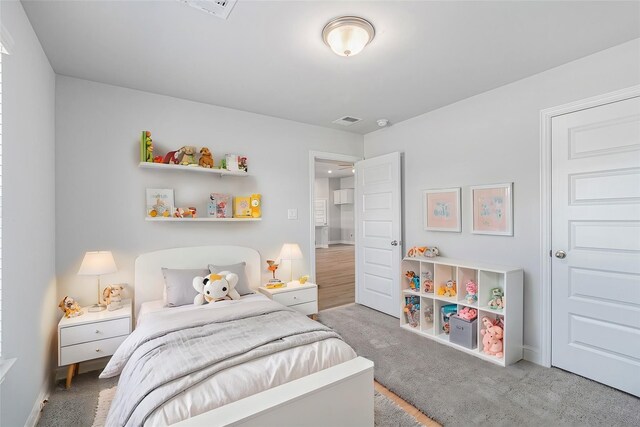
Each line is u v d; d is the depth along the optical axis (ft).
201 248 10.24
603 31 6.54
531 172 8.64
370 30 6.28
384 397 6.97
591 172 7.54
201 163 9.97
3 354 4.55
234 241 11.09
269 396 4.52
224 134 10.95
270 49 7.18
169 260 9.68
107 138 8.95
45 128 7.15
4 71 4.68
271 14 5.91
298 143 12.69
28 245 5.77
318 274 21.16
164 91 9.55
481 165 9.86
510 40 6.86
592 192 7.53
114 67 7.98
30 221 5.91
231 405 4.30
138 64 7.83
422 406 6.63
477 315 9.22
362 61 7.75
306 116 12.00
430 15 5.97
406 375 7.90
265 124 11.87
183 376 4.61
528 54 7.47
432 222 11.32
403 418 6.24
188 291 8.91
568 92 7.89
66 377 7.84
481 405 6.64
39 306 6.49
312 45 7.02
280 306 7.99
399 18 6.05
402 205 12.64
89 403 6.80
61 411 6.50
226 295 8.93
